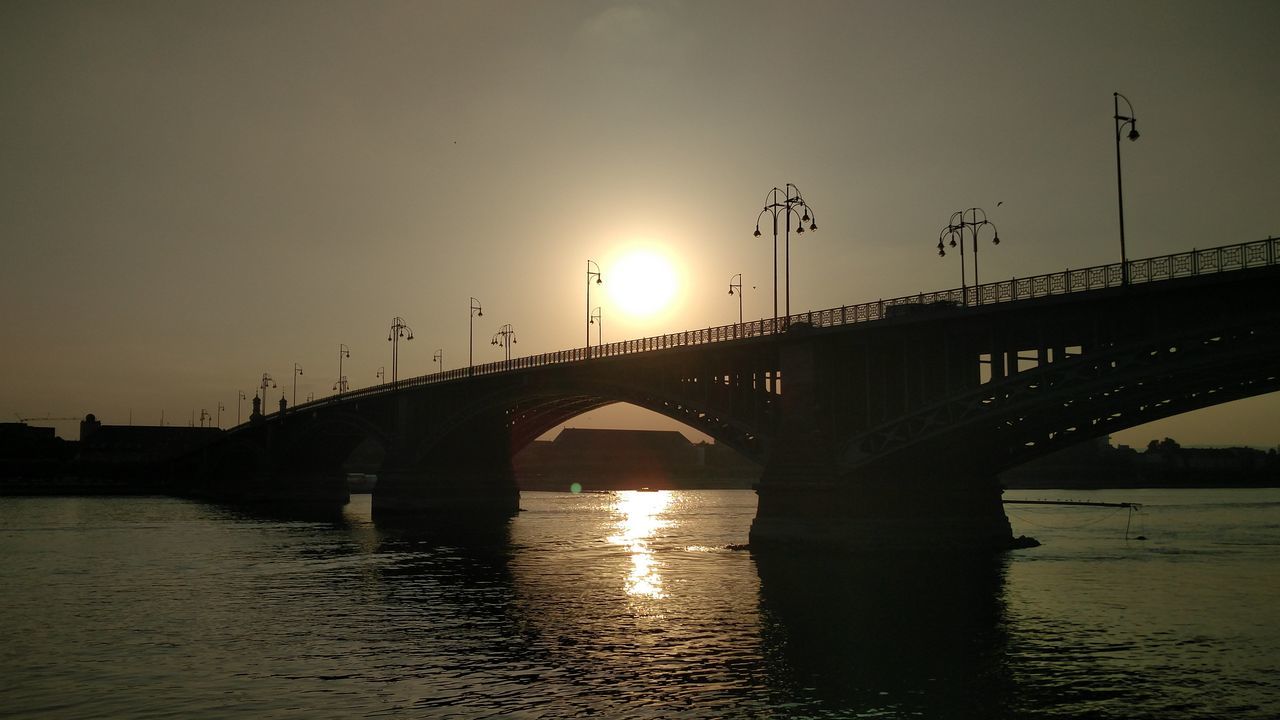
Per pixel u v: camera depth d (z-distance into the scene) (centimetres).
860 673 3725
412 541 9444
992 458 7788
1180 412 6550
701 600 5403
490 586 6112
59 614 5203
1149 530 9956
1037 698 3359
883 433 7119
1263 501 16600
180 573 6969
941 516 7750
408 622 4878
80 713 3278
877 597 5422
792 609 5084
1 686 3631
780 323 8038
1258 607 5047
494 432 14012
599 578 6425
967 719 3130
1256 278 5069
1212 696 3381
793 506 7556
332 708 3303
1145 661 3888
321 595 5822
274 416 19262
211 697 3459
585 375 10612
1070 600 5278
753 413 8325
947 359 6688
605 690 3506
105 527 11538
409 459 13762
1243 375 5881
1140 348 5572
